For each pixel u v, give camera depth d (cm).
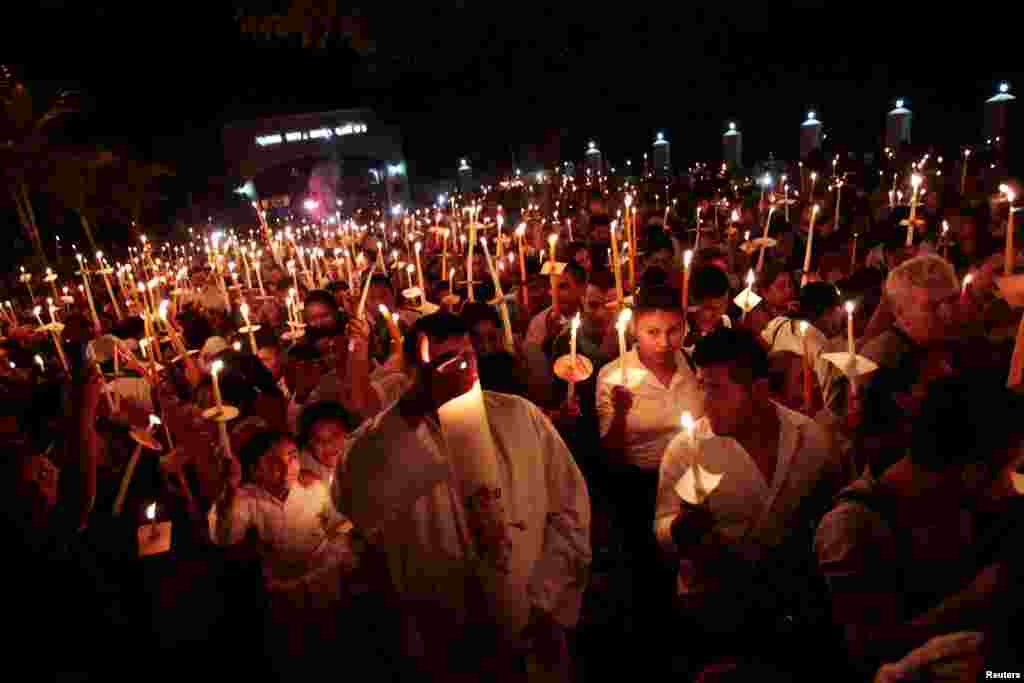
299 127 2350
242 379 461
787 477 279
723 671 218
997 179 1071
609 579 391
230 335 691
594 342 497
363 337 411
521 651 247
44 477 288
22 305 1366
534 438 253
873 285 480
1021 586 190
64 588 279
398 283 869
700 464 285
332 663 366
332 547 360
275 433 362
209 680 400
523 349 477
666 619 364
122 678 362
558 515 262
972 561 222
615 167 2458
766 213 1037
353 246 1048
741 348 274
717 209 1040
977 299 434
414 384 243
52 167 1778
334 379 466
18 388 621
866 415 275
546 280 621
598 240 884
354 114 2417
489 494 201
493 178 2625
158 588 426
